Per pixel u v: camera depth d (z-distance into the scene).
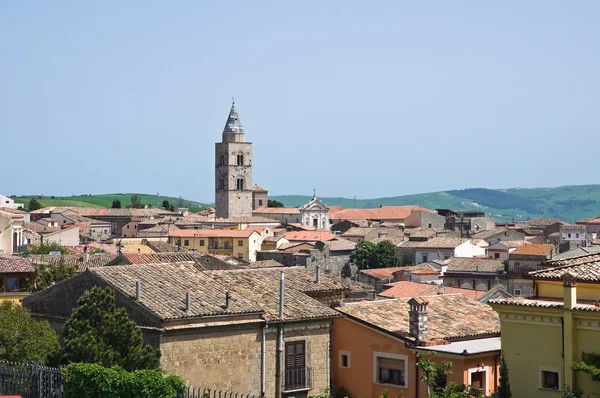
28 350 52.56
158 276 57.28
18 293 76.56
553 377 46.12
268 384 55.25
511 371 47.53
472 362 53.06
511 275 178.75
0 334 52.69
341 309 59.62
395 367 56.28
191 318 51.81
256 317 54.91
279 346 55.78
